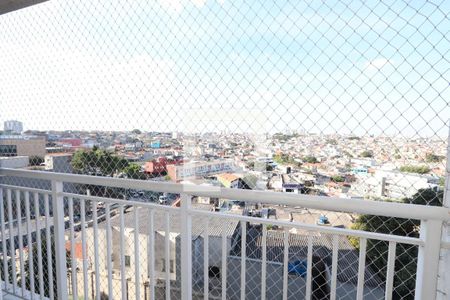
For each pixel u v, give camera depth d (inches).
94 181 69.3
